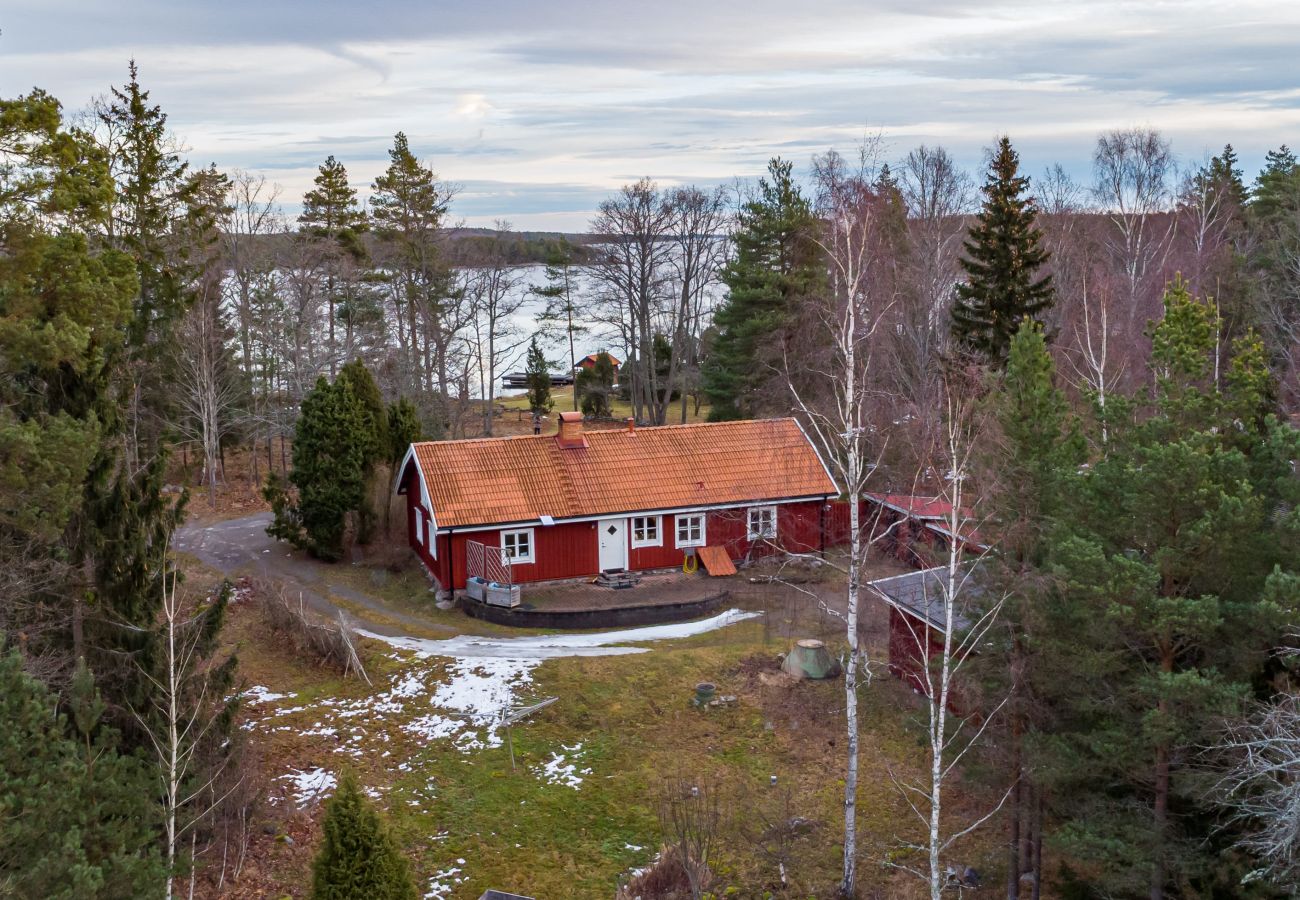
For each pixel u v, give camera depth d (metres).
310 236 55.25
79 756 14.52
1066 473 17.00
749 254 51.66
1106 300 41.28
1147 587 15.11
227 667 19.41
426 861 19.81
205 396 45.66
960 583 18.09
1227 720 14.19
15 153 21.52
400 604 34.06
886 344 39.94
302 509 37.53
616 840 20.73
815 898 18.98
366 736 24.52
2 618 17.16
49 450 16.94
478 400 75.38
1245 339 17.55
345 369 40.12
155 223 40.16
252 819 20.06
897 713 25.08
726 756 23.86
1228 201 56.56
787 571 35.88
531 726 24.97
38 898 10.95
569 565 35.31
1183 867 15.14
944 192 50.12
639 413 64.38
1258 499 15.09
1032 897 18.62
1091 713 16.64
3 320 17.97
